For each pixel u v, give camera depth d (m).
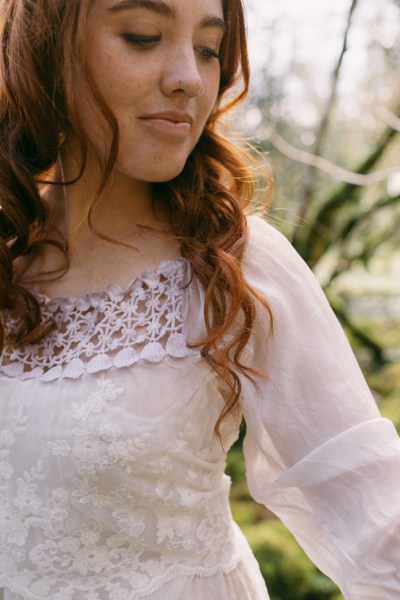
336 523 1.00
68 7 1.05
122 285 1.14
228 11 1.14
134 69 1.03
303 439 1.04
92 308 1.15
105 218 1.19
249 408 1.06
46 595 1.09
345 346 1.11
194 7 1.02
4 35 1.16
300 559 2.98
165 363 1.06
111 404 1.04
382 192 4.20
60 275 1.19
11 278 1.18
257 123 3.82
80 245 1.19
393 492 0.97
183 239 1.13
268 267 1.10
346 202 4.01
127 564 1.08
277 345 1.05
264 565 2.98
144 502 1.06
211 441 1.12
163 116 1.05
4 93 1.21
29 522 1.08
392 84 3.95
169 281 1.12
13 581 1.10
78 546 1.07
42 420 1.06
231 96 1.24
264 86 3.80
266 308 1.04
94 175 1.17
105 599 1.08
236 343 1.05
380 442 1.00
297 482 1.02
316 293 1.12
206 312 1.04
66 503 1.06
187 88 1.03
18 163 1.21
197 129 1.10
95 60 1.04
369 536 0.95
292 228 3.94
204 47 1.08
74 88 1.07
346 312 4.62
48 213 1.23
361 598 0.96
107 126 1.06
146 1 1.00
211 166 1.24
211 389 1.08
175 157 1.08
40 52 1.11
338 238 4.15
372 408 1.05
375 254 4.75
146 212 1.19
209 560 1.13
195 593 1.10
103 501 1.05
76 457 1.03
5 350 1.16
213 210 1.16
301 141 4.14
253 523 3.50
